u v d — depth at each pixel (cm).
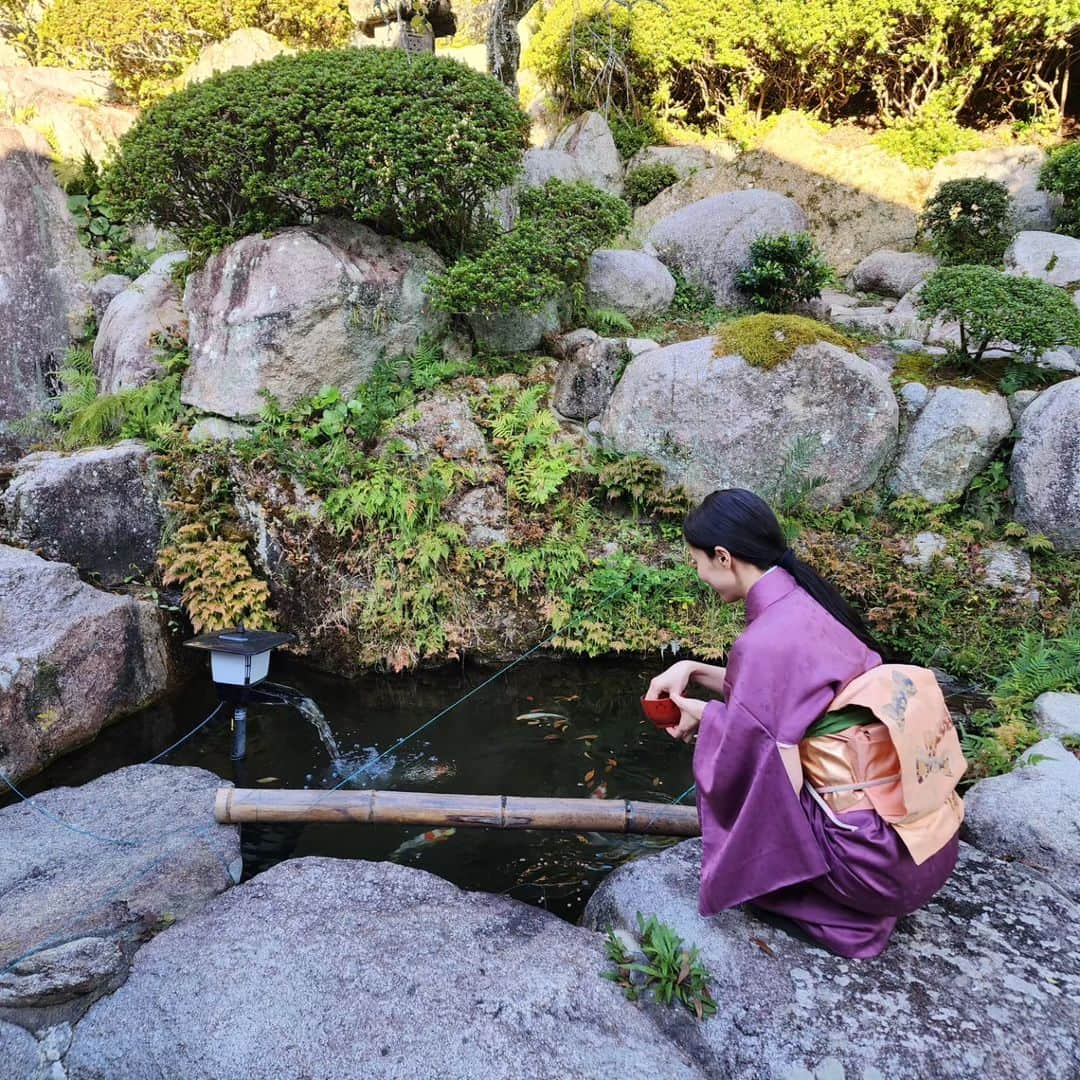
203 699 425
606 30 944
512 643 476
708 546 210
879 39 866
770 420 503
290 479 482
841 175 900
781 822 192
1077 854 253
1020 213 802
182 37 926
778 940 214
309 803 282
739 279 678
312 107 457
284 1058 185
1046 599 460
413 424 507
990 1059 182
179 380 540
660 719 244
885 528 511
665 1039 192
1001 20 841
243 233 519
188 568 466
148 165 478
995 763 325
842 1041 186
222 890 261
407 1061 183
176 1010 199
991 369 554
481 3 1191
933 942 216
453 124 472
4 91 816
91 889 254
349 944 218
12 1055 196
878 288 812
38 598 390
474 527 491
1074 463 464
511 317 576
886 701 188
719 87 1052
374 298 512
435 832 314
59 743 366
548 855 303
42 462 486
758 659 194
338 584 473
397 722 406
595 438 555
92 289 658
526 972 209
